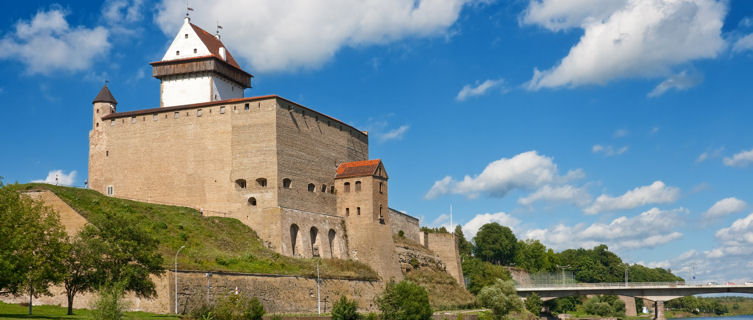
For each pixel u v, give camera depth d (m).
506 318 131.25
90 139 132.00
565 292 170.12
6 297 90.44
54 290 90.31
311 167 128.50
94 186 129.62
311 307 106.44
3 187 82.56
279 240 116.56
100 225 87.38
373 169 131.50
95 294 84.25
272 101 121.88
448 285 144.38
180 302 87.94
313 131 130.75
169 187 124.62
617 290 165.75
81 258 82.25
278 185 119.38
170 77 135.25
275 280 102.19
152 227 103.81
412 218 153.75
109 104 133.50
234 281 95.94
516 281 176.38
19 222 78.81
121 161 128.25
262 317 89.94
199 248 103.50
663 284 167.25
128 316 80.44
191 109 125.81
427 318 101.44
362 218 130.12
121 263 84.50
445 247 155.88
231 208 120.88
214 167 122.81
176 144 125.44
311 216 124.62
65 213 96.69
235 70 139.50
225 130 123.38
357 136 145.88
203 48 134.62
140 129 128.12
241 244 112.44
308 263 114.50
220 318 84.38
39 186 103.06
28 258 76.38
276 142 120.50
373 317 99.44
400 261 136.50
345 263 122.75
